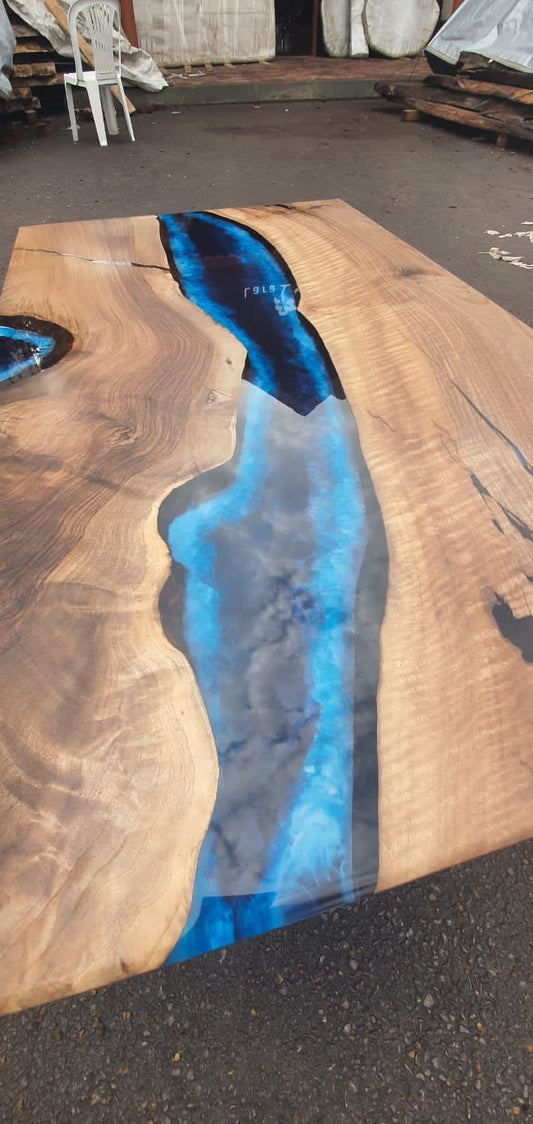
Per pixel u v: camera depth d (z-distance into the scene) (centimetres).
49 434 93
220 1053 82
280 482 86
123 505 82
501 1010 84
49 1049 82
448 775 56
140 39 568
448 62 466
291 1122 77
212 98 529
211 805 54
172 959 46
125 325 122
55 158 398
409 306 129
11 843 51
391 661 64
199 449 91
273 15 598
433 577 73
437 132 456
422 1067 80
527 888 96
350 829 53
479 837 52
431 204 332
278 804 54
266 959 89
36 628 67
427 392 104
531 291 253
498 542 78
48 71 437
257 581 72
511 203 334
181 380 106
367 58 645
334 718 60
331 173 374
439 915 93
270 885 49
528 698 62
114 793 54
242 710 60
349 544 77
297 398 102
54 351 114
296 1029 83
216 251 153
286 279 141
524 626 68
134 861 50
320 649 65
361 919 93
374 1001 85
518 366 111
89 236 161
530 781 56
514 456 91
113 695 61
